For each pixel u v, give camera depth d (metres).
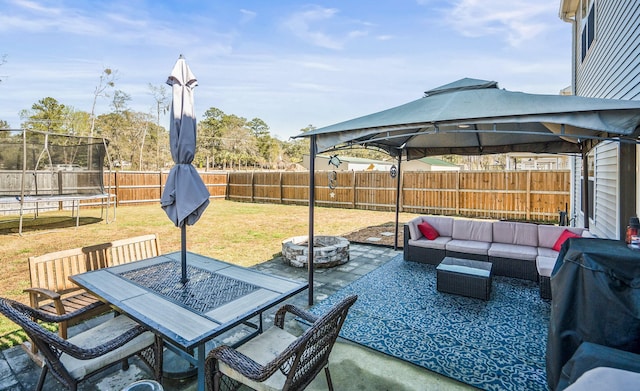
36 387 2.43
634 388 1.20
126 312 2.29
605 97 5.40
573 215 9.62
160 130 34.00
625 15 4.34
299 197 16.36
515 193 11.28
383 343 3.24
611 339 1.87
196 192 2.75
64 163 10.86
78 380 2.10
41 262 3.14
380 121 3.68
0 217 11.34
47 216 11.66
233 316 2.23
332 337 2.25
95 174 10.53
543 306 4.11
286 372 2.04
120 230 9.12
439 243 5.80
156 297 2.53
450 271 4.46
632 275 1.88
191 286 2.76
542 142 6.44
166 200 2.75
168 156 34.41
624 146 4.58
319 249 5.68
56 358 2.02
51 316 2.48
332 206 15.30
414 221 6.23
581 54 7.75
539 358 2.97
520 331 3.47
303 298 4.42
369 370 2.81
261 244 7.52
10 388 2.51
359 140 4.77
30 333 1.90
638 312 1.81
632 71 4.05
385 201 13.87
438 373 2.76
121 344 2.24
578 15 8.20
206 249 7.02
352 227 9.89
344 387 2.58
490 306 4.11
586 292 1.98
